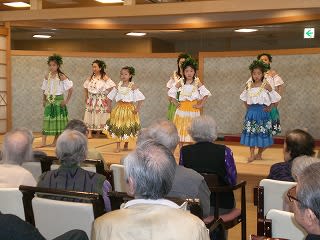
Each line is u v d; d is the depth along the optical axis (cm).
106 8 711
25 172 243
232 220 297
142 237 131
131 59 859
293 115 754
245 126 549
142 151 146
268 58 621
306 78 742
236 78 784
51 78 654
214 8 661
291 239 171
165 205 141
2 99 804
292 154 265
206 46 1075
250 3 636
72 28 815
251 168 507
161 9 688
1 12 775
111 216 137
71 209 193
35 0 761
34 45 1223
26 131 284
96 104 757
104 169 296
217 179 286
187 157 299
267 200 249
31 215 205
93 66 754
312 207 121
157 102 859
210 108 803
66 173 224
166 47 1120
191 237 131
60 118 654
